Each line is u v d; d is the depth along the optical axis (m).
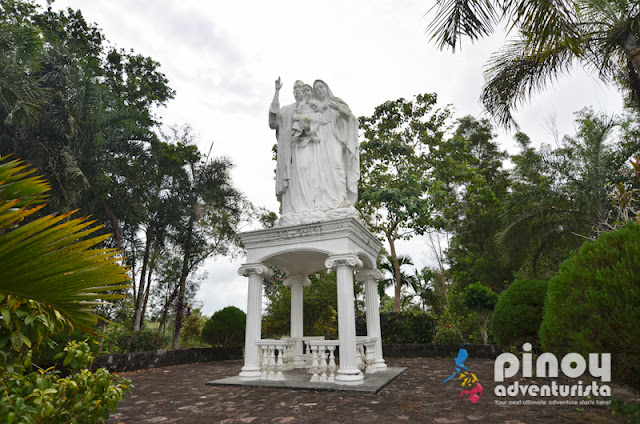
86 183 13.70
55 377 3.12
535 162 17.81
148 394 7.31
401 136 20.86
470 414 5.41
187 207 18.33
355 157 10.05
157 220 17.97
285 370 10.04
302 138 10.18
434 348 14.30
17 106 11.30
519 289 10.76
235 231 19.61
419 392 7.11
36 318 2.71
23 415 2.37
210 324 16.31
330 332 19.25
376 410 5.73
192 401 6.58
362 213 20.09
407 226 19.70
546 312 5.27
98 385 3.04
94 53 22.58
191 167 19.78
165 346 16.69
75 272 2.33
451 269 27.98
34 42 12.99
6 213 2.14
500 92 10.41
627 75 10.09
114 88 22.38
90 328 2.91
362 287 22.59
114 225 15.60
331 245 8.54
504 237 17.27
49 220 2.10
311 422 5.12
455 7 7.13
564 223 16.64
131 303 16.62
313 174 9.83
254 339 8.62
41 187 2.51
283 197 10.28
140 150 17.38
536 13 6.05
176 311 17.27
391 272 21.61
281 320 19.08
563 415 5.26
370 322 10.05
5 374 2.70
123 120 16.59
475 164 30.83
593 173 15.53
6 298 2.51
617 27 8.89
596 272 4.55
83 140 14.70
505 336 10.44
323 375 7.86
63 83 14.16
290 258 10.35
